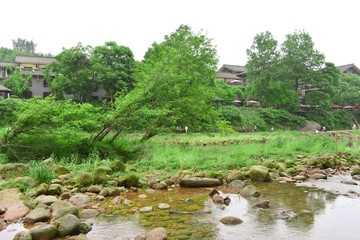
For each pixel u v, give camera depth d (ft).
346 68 231.71
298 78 164.66
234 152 35.24
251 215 11.63
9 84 136.98
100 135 33.96
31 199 13.65
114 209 12.65
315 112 175.11
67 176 19.26
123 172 21.65
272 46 155.33
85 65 116.26
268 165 25.38
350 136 117.80
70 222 9.65
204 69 45.11
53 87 117.39
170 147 36.09
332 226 10.12
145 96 34.76
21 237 8.57
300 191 16.74
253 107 162.20
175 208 12.82
